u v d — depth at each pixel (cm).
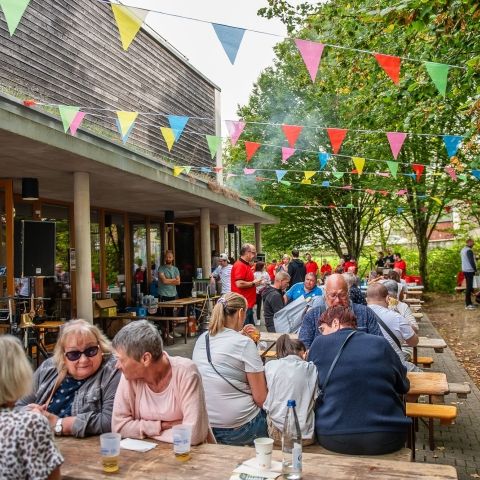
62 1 1147
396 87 884
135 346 304
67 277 1255
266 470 261
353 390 344
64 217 1288
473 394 754
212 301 1507
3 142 716
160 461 275
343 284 518
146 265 1755
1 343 234
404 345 600
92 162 866
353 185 2525
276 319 766
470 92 874
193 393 312
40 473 217
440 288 2469
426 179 2192
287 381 372
